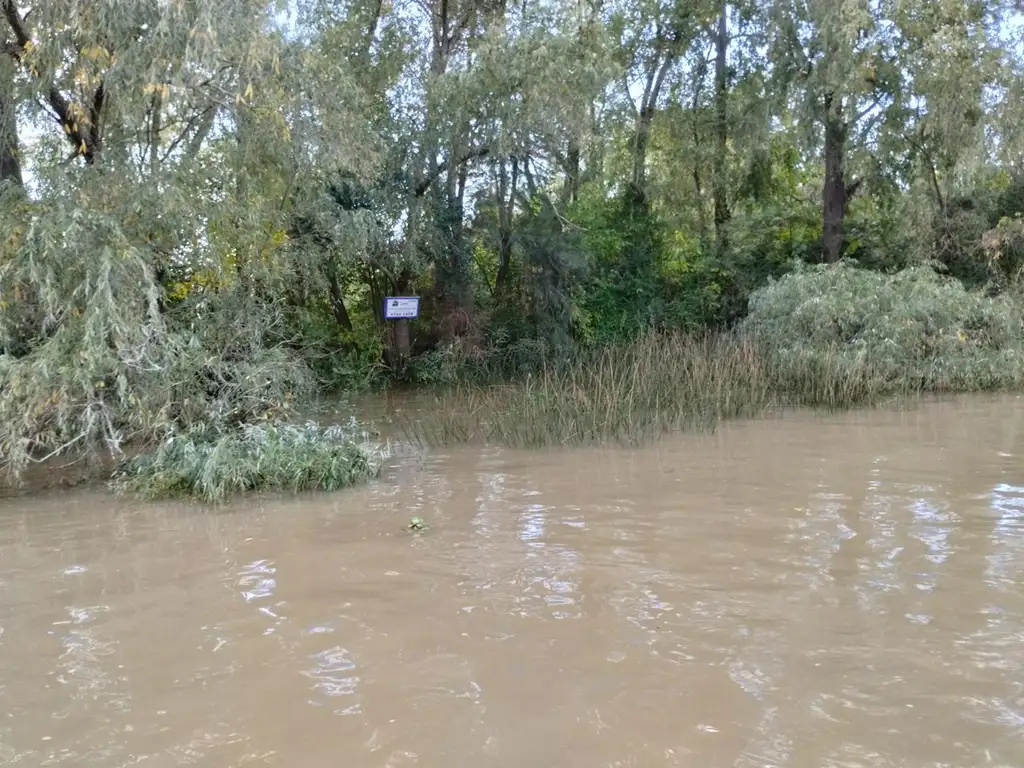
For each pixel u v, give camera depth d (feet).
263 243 34.91
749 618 14.94
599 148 68.08
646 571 17.57
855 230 69.56
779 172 80.12
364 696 12.50
